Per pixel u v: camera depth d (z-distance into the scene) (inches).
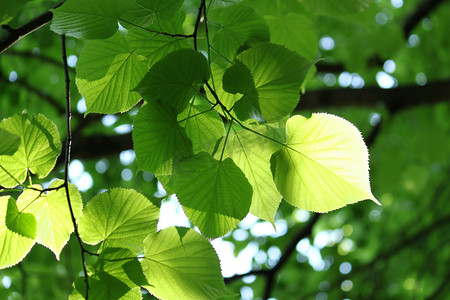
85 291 28.0
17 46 77.9
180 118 29.1
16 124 28.4
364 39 69.6
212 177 28.2
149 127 28.0
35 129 28.5
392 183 87.3
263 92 27.9
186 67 27.8
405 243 91.8
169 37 30.3
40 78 85.4
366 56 71.1
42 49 78.5
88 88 30.3
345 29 88.0
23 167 28.5
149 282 29.2
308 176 28.7
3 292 69.7
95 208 28.9
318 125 28.2
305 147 28.5
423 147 88.7
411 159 91.2
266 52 27.7
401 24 88.9
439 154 88.2
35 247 74.0
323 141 28.3
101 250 29.1
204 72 28.0
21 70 83.0
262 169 29.4
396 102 75.4
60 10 27.5
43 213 29.0
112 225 29.1
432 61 96.2
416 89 74.5
